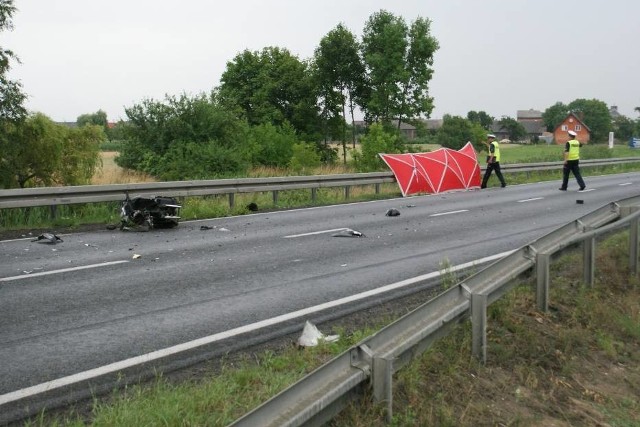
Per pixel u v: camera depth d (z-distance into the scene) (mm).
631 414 5492
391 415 4094
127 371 4957
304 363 4977
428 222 13742
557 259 7133
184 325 6148
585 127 123312
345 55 53875
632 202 9195
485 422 4633
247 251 10156
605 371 6168
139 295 7305
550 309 6902
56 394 4500
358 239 11383
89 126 23891
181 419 3885
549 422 4941
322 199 19031
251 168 32938
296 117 57000
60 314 6516
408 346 4316
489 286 5586
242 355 5348
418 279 8117
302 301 7051
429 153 22469
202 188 15578
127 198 12750
